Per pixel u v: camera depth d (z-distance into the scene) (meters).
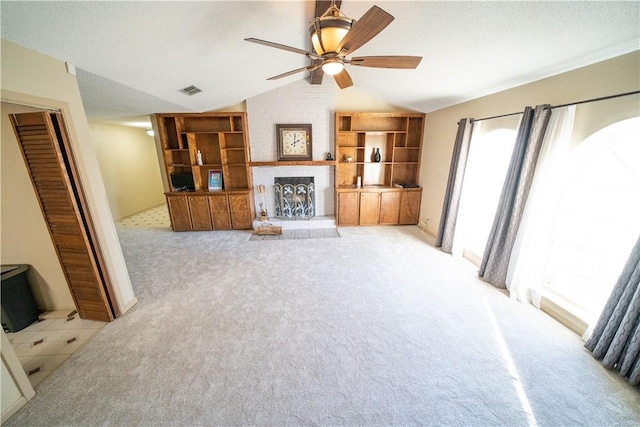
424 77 3.26
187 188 4.89
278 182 5.05
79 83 2.51
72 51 1.90
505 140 3.21
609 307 1.85
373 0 2.03
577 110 2.15
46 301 2.52
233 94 4.06
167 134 4.75
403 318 2.40
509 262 2.77
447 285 2.96
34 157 1.98
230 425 1.49
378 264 3.48
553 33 1.84
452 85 3.24
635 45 1.71
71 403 1.62
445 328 2.26
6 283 2.21
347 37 1.60
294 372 1.84
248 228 4.91
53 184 2.04
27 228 2.30
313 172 5.04
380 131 4.65
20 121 1.91
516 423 1.49
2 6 1.38
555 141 2.26
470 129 3.39
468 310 2.51
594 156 2.22
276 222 4.90
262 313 2.49
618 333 1.74
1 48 1.55
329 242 4.26
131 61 2.29
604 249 2.18
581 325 2.15
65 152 2.01
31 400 1.63
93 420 1.52
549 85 2.38
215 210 4.81
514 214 2.63
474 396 1.65
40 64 1.78
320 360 1.94
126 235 4.71
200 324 2.35
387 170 5.14
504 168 3.24
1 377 1.51
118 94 3.00
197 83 3.19
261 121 4.71
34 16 1.50
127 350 2.04
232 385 1.74
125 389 1.71
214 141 4.88
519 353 1.98
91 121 5.20
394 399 1.63
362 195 4.86
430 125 4.56
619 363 1.78
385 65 2.00
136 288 2.95
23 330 2.29
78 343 2.13
